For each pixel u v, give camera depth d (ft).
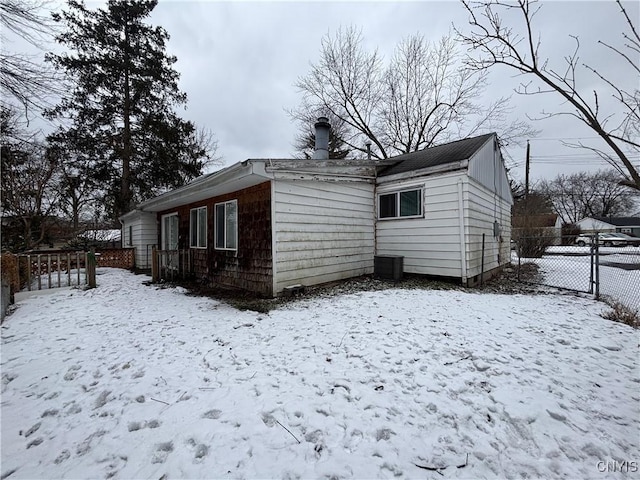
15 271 20.16
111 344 11.94
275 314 15.30
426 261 23.06
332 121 65.67
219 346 11.35
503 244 32.45
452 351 10.30
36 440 6.61
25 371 9.79
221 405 7.56
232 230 22.81
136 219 40.06
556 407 7.26
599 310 15.23
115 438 6.57
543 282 24.53
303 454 5.92
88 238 56.70
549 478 5.34
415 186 23.49
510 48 9.09
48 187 39.50
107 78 44.83
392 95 55.31
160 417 7.18
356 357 10.03
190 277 28.37
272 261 18.85
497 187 29.76
